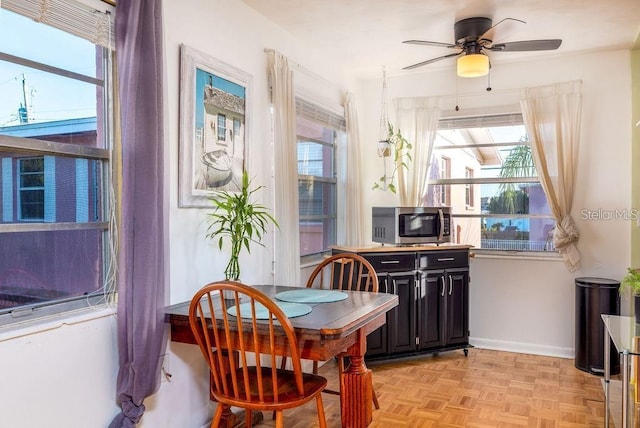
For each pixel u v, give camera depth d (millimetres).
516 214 4281
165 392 2275
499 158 4332
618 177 3838
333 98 4117
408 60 4102
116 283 2045
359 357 2195
